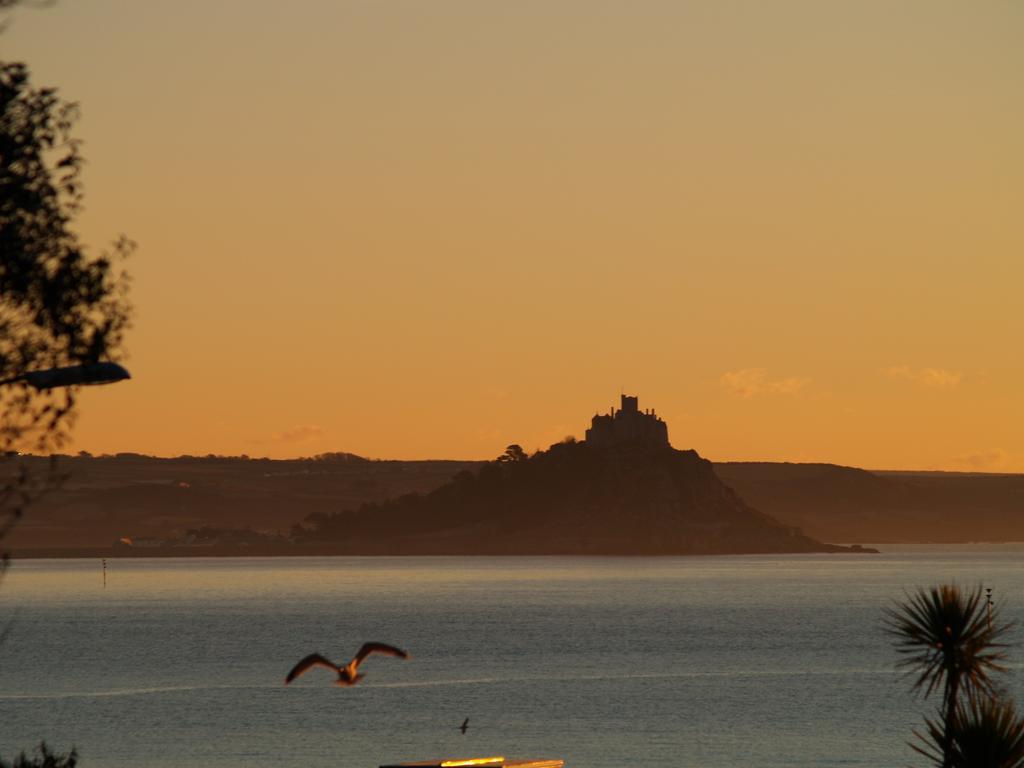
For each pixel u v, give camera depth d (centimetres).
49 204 7994
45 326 8131
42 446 8069
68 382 7831
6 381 7800
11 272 7950
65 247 8100
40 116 7956
